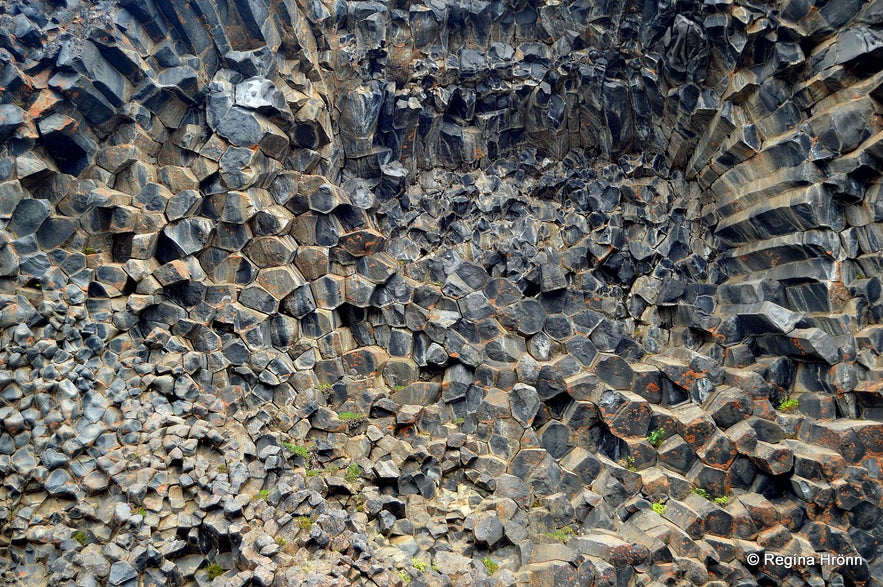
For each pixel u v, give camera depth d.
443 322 11.64
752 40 11.32
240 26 11.00
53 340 9.05
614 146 13.62
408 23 12.65
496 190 13.54
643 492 10.45
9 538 7.85
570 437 11.12
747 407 10.84
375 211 12.76
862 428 10.05
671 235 13.24
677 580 9.21
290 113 11.34
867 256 10.73
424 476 10.02
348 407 10.95
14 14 9.67
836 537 9.79
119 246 10.44
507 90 13.27
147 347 9.98
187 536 7.99
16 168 9.29
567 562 8.77
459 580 8.34
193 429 9.10
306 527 8.18
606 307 12.89
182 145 10.84
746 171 12.04
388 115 12.77
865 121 10.45
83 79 9.59
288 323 11.15
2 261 8.98
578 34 12.95
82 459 8.45
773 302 11.50
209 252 11.06
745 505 10.15
